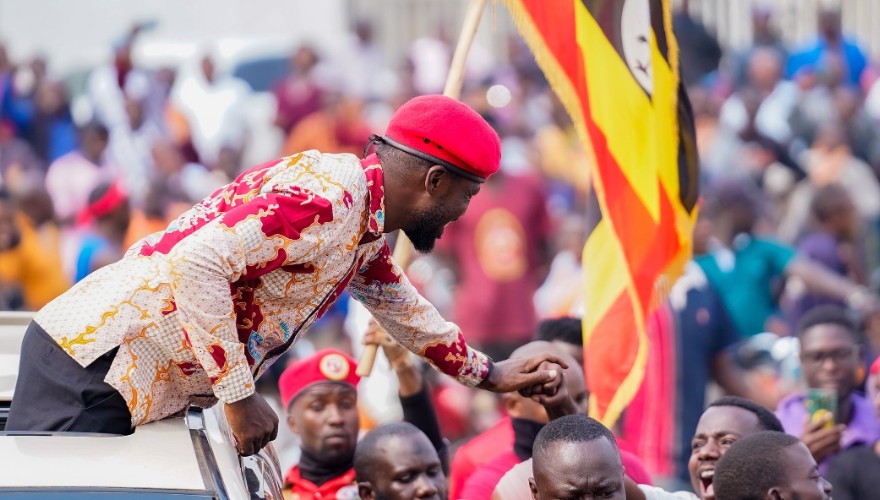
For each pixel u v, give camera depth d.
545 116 29.06
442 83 31.81
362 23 32.97
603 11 12.09
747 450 9.74
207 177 30.38
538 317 24.45
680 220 12.27
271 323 8.12
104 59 31.94
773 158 28.58
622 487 8.82
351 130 30.75
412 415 12.54
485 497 11.23
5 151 30.70
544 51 11.83
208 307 7.57
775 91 29.50
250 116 31.38
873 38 33.03
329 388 12.81
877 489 13.46
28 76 31.36
